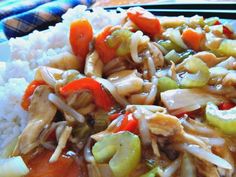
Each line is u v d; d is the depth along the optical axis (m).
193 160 0.13
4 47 0.22
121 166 0.13
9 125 0.17
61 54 0.18
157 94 0.16
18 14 0.28
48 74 0.16
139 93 0.16
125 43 0.17
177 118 0.14
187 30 0.18
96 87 0.15
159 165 0.13
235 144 0.14
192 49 0.18
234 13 0.21
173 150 0.14
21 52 0.20
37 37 0.20
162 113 0.14
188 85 0.16
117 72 0.17
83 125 0.15
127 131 0.13
